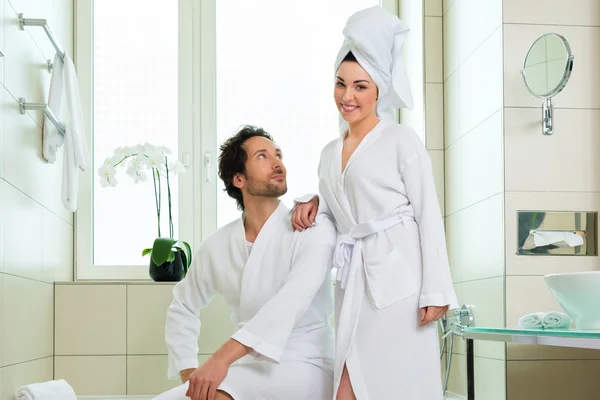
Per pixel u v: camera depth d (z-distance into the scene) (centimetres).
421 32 362
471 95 322
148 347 320
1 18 227
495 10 295
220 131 371
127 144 367
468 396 191
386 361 183
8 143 235
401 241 187
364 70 194
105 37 371
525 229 284
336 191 197
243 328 189
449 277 183
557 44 273
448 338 344
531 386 279
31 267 270
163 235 363
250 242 215
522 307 282
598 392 281
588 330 164
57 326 317
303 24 379
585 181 288
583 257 286
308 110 375
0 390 225
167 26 374
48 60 299
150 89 371
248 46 376
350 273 191
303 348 202
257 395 189
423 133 360
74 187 282
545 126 287
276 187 212
